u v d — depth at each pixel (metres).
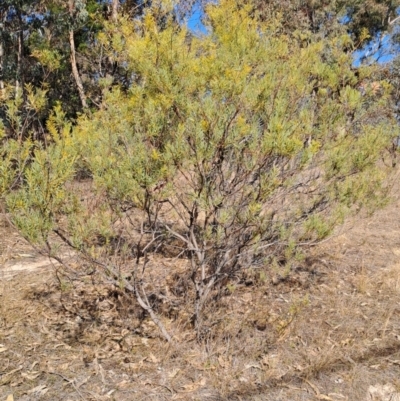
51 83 9.23
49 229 2.10
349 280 3.78
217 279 2.85
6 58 9.99
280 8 9.69
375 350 2.72
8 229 4.68
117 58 2.85
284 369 2.54
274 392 2.34
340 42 3.32
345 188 2.66
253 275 3.59
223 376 2.44
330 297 3.44
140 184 2.19
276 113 2.30
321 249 4.37
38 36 10.05
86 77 10.65
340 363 2.59
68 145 2.21
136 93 2.39
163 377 2.44
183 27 2.52
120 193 2.24
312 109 2.82
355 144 2.81
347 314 3.17
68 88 10.05
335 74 2.86
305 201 2.86
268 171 2.46
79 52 10.40
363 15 15.12
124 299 3.20
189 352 2.66
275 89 2.59
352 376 2.46
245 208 2.48
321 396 2.31
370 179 2.85
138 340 2.80
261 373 2.49
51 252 2.29
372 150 2.67
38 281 3.68
